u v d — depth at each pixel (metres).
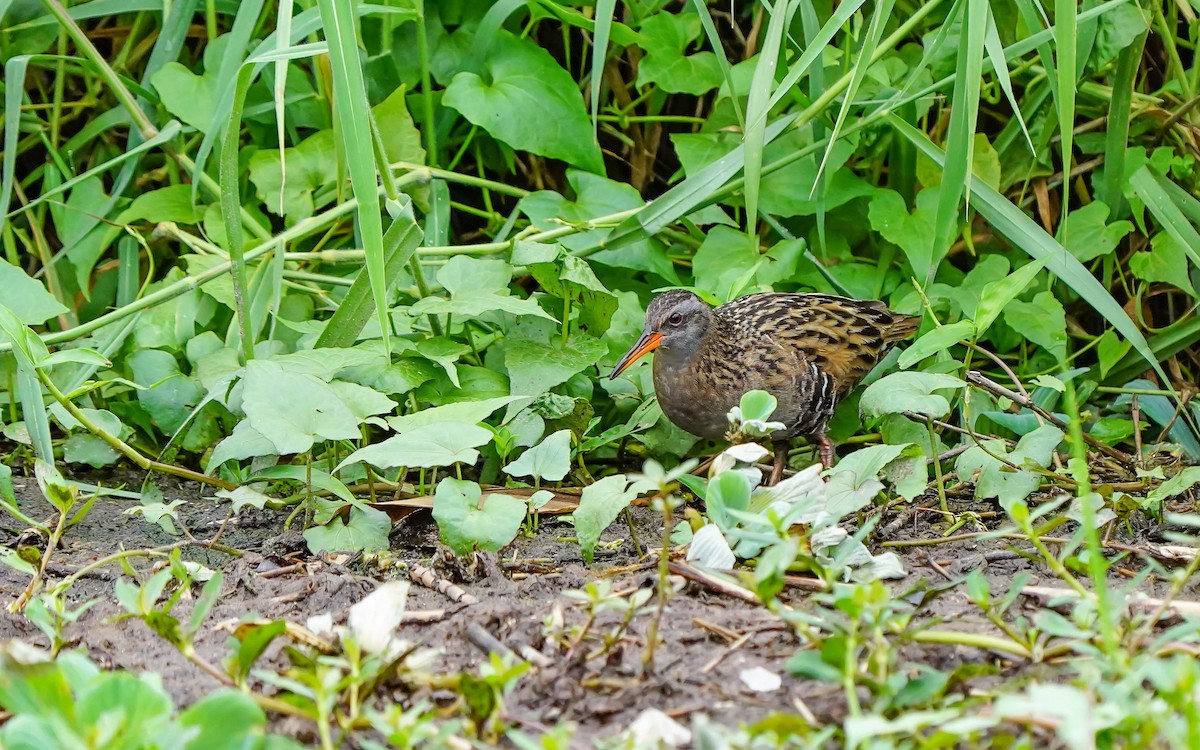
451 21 10.99
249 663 4.85
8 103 9.73
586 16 11.35
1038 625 4.92
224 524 7.80
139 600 5.19
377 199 7.39
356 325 8.89
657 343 9.41
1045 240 9.53
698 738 4.24
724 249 10.38
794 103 10.51
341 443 9.05
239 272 8.58
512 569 7.38
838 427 10.52
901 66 10.46
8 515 8.51
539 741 4.86
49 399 9.53
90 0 10.95
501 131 10.38
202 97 10.16
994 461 7.90
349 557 7.53
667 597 5.65
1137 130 10.96
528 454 7.41
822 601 5.26
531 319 9.54
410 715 4.41
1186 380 10.88
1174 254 10.24
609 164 11.84
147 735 4.11
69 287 10.84
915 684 4.70
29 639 6.18
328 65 10.44
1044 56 9.17
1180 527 7.79
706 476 9.88
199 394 9.22
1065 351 9.84
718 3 11.52
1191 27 10.75
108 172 11.25
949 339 8.20
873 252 11.05
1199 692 4.29
